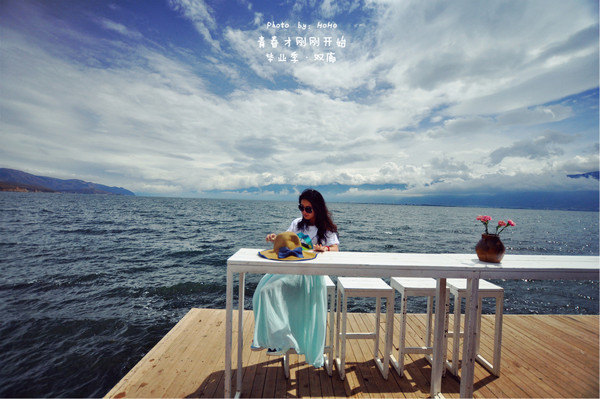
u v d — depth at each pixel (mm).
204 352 2441
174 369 2184
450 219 47375
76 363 3539
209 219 31438
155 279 7578
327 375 2186
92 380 3221
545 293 7652
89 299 6004
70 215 30938
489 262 1837
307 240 2193
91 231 18188
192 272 8430
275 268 1726
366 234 20641
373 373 2219
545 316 3422
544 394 2004
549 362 2432
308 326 2062
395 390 2020
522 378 2189
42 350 3840
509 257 2033
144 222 25547
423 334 2867
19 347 3926
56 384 3135
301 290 2084
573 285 8375
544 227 37500
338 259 1836
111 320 4852
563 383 2135
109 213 36469
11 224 20766
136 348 3916
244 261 1744
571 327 3119
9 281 7262
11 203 50312
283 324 1923
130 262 9664
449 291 2287
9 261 9523
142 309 5457
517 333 2975
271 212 50656
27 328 4512
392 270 1713
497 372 2215
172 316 5113
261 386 2023
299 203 2387
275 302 1953
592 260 1965
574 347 2688
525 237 24172
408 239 18672
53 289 6668
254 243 14773
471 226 33219
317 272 1711
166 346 2521
